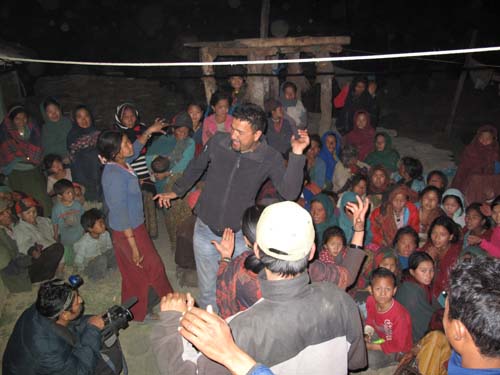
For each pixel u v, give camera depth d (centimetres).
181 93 1167
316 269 209
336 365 167
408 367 265
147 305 387
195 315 129
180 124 511
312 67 925
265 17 770
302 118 671
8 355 274
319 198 461
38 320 272
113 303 423
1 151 508
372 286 327
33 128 537
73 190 470
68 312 282
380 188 514
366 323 350
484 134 566
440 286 384
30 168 519
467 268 119
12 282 429
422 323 349
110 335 305
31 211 443
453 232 387
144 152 501
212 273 321
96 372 297
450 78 1250
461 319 115
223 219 294
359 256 215
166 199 335
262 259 159
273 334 155
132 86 993
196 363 160
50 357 269
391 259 380
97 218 450
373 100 723
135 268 367
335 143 599
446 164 707
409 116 1045
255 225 224
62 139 575
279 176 281
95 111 897
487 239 413
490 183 557
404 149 767
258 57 639
